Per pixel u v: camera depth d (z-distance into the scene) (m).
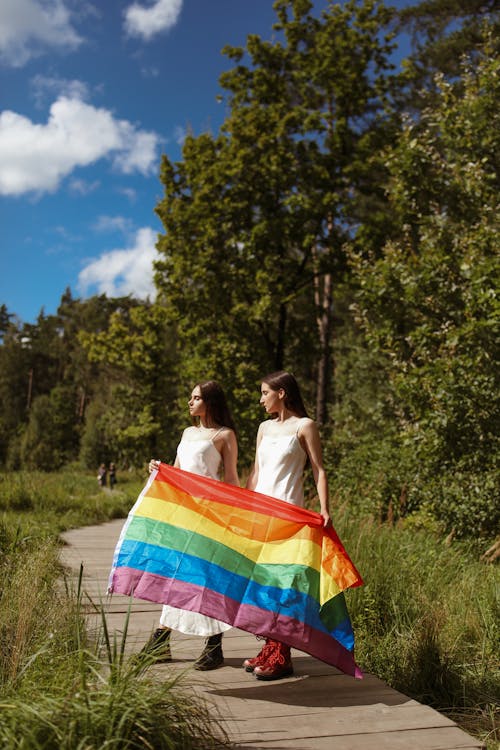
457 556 7.89
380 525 8.21
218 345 20.61
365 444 14.52
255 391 20.09
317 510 9.76
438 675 4.51
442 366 9.82
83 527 12.45
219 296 20.72
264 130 20.77
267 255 21.08
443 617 5.37
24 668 3.21
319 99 23.02
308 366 23.80
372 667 4.75
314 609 3.83
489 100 11.59
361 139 21.36
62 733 2.46
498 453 9.39
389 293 11.55
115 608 5.72
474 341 9.53
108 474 33.28
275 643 4.09
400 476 11.48
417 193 11.95
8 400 86.19
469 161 11.80
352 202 21.19
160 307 22.88
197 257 21.14
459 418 9.49
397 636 5.23
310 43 22.05
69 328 96.25
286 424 4.32
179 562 3.94
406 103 22.17
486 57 12.66
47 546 6.64
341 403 26.44
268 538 4.01
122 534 4.09
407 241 12.43
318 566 3.93
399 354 11.70
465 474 9.70
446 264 10.77
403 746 3.18
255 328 21.17
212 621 4.04
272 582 3.88
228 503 4.11
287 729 3.32
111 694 2.69
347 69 21.20
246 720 3.41
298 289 21.70
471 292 9.75
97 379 78.00
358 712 3.58
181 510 4.12
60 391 67.56
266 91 21.53
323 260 21.00
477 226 10.99
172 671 3.34
